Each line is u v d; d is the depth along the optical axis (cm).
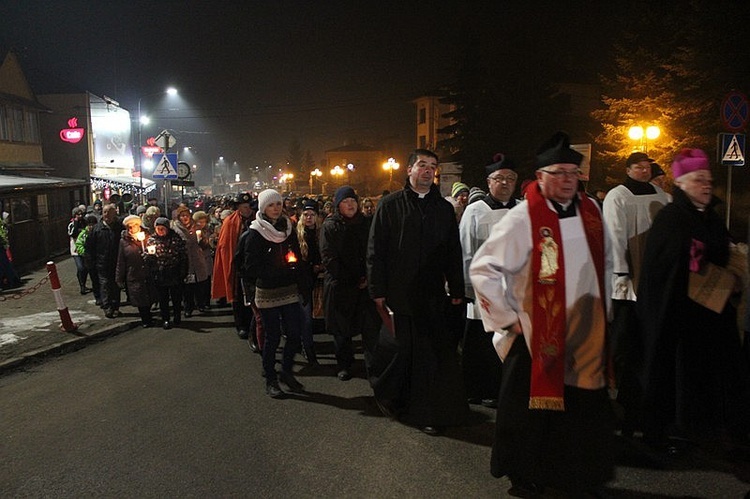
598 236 366
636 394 456
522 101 3550
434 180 513
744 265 427
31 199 1911
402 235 497
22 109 2772
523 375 370
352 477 430
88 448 495
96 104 3859
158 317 1057
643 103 2500
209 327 973
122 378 697
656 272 423
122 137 4297
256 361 754
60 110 3666
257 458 466
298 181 10856
